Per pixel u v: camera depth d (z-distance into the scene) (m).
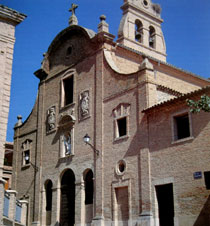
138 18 38.03
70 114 32.72
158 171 23.92
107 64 30.23
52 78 36.34
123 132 27.69
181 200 22.16
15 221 23.34
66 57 35.16
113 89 29.03
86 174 30.16
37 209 33.72
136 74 27.22
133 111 26.78
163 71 34.19
